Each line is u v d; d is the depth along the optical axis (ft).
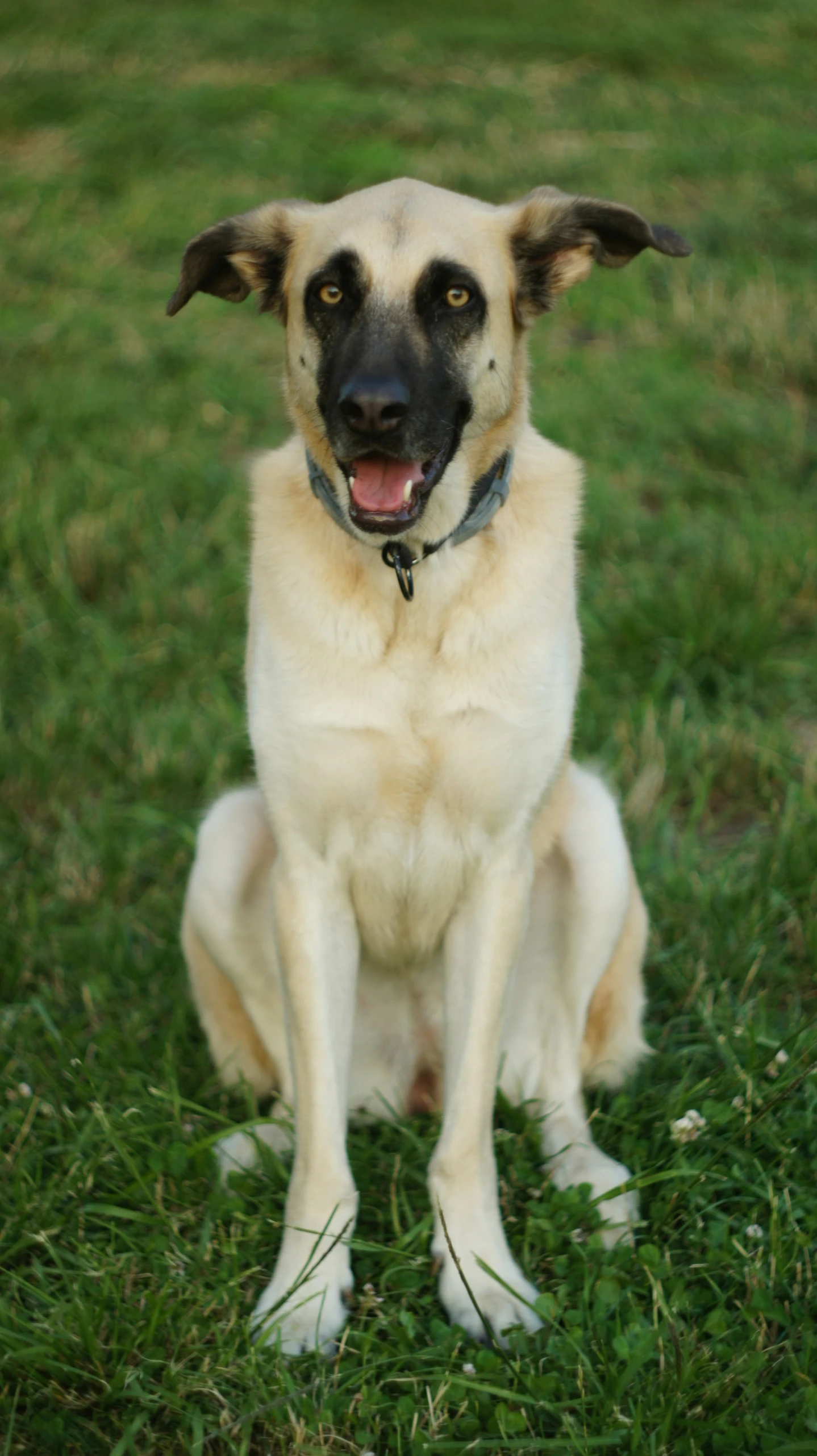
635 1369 7.17
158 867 12.71
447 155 30.76
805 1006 10.72
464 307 8.87
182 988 11.04
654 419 19.70
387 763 8.70
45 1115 9.56
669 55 40.14
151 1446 7.14
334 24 42.93
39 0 44.93
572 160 30.35
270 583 9.01
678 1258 8.39
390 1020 10.21
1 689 14.76
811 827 12.21
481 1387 7.16
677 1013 10.91
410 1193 9.10
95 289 24.90
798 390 21.33
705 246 26.27
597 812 10.05
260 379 21.63
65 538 16.92
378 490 8.36
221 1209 8.70
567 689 9.12
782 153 31.27
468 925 9.20
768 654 15.07
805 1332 7.53
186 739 13.92
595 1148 9.43
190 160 30.86
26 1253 8.52
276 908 9.02
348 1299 8.27
